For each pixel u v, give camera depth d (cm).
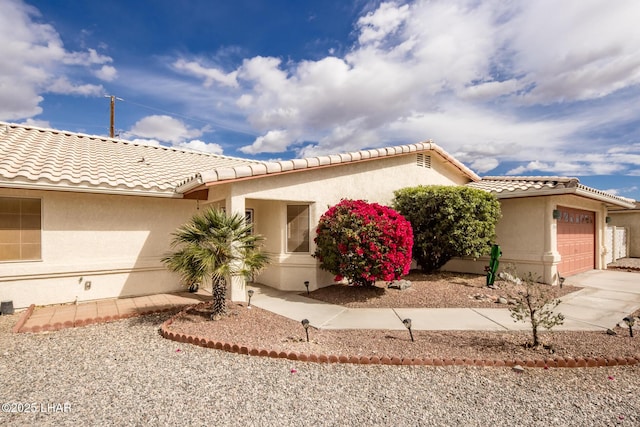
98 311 823
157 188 969
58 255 891
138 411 409
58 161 980
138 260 1006
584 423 388
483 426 381
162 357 572
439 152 1443
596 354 572
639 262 2008
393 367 534
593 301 975
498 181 1564
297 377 499
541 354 573
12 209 841
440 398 441
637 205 2233
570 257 1438
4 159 873
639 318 799
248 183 932
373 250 928
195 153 1614
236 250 778
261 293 1050
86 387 468
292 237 1090
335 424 384
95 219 947
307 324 628
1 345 623
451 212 1123
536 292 1047
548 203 1209
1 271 812
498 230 1327
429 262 1256
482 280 1182
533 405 425
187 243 786
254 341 632
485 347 607
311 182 1070
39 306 863
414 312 846
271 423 385
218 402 429
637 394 453
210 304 889
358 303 920
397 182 1321
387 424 384
